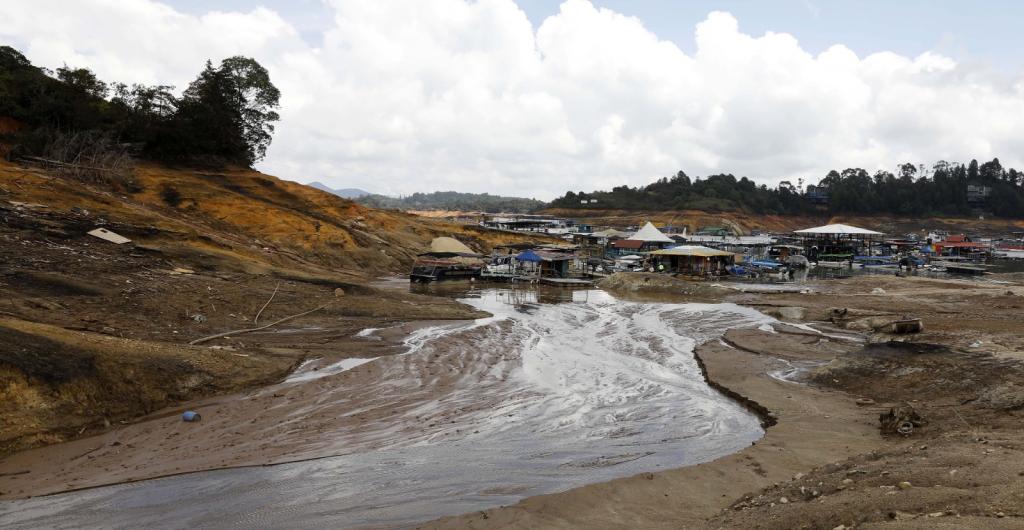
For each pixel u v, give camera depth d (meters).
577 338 26.94
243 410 15.52
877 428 13.70
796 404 16.06
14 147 47.75
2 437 12.16
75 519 9.56
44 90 55.88
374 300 32.72
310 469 11.80
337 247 56.03
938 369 16.38
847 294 42.16
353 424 14.77
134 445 12.97
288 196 67.69
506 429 14.66
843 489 8.34
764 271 64.12
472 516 9.15
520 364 21.59
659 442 13.80
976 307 33.38
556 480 11.28
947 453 8.99
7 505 10.03
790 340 24.69
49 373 13.59
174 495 10.48
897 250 101.94
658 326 30.23
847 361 18.86
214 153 71.06
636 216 174.88
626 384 19.19
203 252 35.56
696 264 62.81
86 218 36.28
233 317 25.20
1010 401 13.20
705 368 20.59
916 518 6.34
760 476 10.91
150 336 20.17
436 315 30.98
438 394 17.58
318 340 23.83
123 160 53.06
